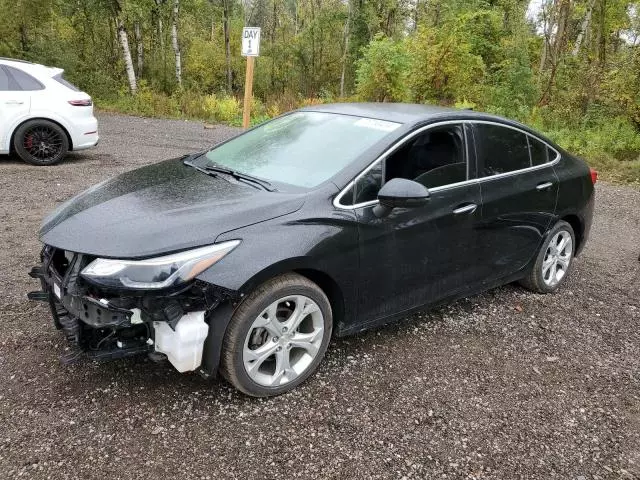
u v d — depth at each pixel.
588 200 4.99
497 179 4.08
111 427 2.76
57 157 8.54
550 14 21.36
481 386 3.39
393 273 3.47
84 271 2.66
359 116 3.87
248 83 9.38
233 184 3.40
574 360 3.80
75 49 21.09
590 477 2.70
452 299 4.02
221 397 3.06
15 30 18.19
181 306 2.68
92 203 3.18
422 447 2.81
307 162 3.52
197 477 2.49
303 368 3.19
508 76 17.78
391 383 3.33
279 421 2.91
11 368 3.17
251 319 2.85
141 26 22.06
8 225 5.62
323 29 27.17
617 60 16.47
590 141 13.25
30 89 8.23
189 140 12.23
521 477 2.66
